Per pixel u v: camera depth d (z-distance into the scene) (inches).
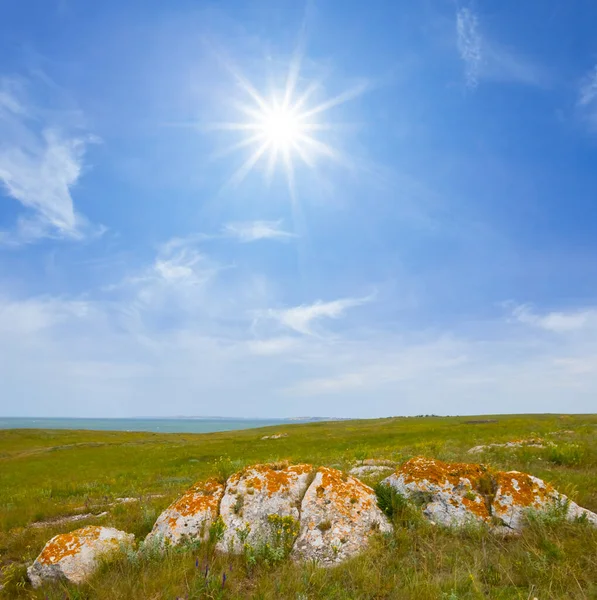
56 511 556.7
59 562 292.0
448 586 230.2
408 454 784.3
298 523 321.7
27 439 2706.7
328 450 1358.3
